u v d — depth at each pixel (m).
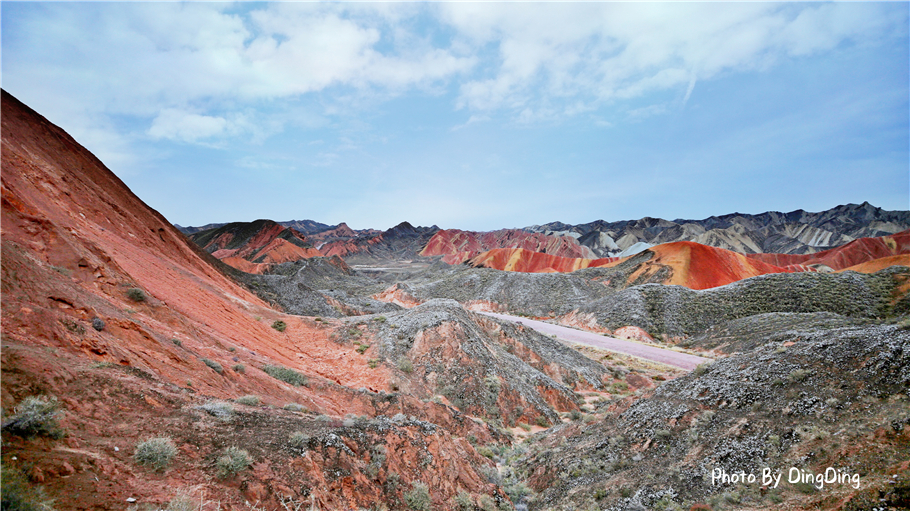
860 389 12.59
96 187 36.00
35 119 36.50
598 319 76.38
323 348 33.81
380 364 30.94
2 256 11.13
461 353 33.22
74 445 7.02
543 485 17.27
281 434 10.58
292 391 18.97
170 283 27.31
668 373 47.00
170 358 14.23
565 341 63.41
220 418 10.38
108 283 17.97
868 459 9.80
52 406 7.27
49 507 5.45
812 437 11.67
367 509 10.16
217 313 27.89
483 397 30.47
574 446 19.33
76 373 8.99
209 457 8.55
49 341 9.74
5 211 16.59
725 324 62.72
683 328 66.69
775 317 56.56
